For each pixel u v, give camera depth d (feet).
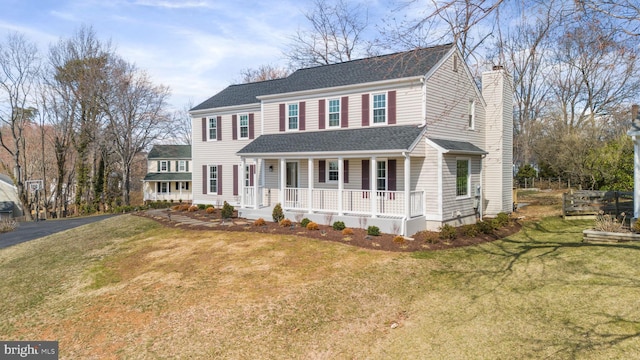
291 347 22.38
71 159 134.31
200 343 23.11
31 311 30.22
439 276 32.71
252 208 62.49
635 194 43.73
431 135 51.39
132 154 125.39
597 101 95.45
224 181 78.54
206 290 30.83
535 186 124.47
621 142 65.16
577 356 18.95
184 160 145.69
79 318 27.89
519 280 30.27
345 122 57.72
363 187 56.29
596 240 40.24
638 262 31.14
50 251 50.37
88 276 37.65
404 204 47.19
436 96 52.60
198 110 81.05
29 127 143.64
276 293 29.55
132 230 58.49
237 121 75.92
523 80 112.47
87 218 100.48
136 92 121.39
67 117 122.21
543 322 22.86
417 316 25.48
